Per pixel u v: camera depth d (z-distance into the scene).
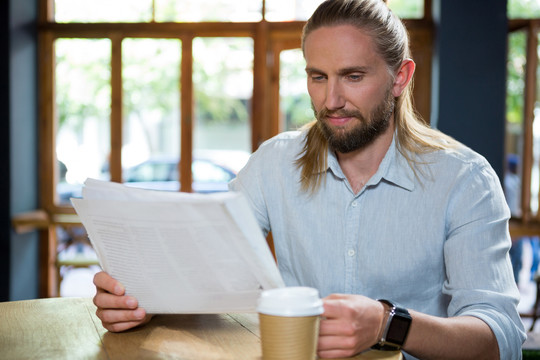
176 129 4.98
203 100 4.95
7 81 4.72
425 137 1.39
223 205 0.96
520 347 1.14
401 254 1.32
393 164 1.34
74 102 5.06
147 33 4.94
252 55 4.88
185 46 4.91
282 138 1.52
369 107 1.24
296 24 4.80
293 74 4.85
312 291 0.92
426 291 1.34
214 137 4.96
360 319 1.00
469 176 1.29
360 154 1.36
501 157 4.39
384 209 1.34
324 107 1.25
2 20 4.70
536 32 4.65
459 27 4.38
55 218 4.99
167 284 1.12
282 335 0.90
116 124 5.01
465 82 4.39
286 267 1.47
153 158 5.01
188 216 1.01
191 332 1.19
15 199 4.81
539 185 4.68
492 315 1.12
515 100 4.72
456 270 1.22
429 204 1.31
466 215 1.25
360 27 1.21
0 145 4.75
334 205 1.38
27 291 4.97
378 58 1.22
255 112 4.89
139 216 1.05
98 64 5.01
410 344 1.04
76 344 1.12
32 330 1.20
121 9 4.98
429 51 4.65
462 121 4.41
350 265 1.36
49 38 5.05
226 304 1.12
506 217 1.27
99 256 1.17
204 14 4.91
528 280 4.73
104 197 1.07
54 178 5.12
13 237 4.77
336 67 1.21
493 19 4.36
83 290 5.17
